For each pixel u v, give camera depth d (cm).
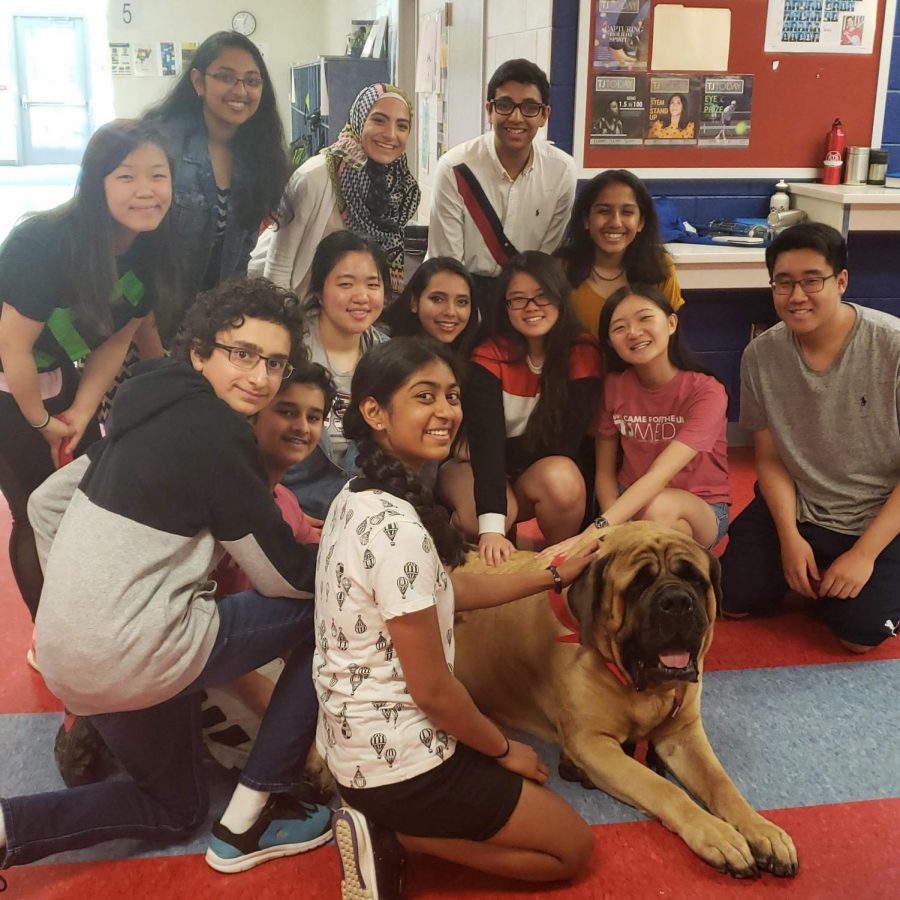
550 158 302
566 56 372
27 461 222
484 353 258
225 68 252
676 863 173
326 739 162
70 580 155
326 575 157
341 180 291
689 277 361
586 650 188
